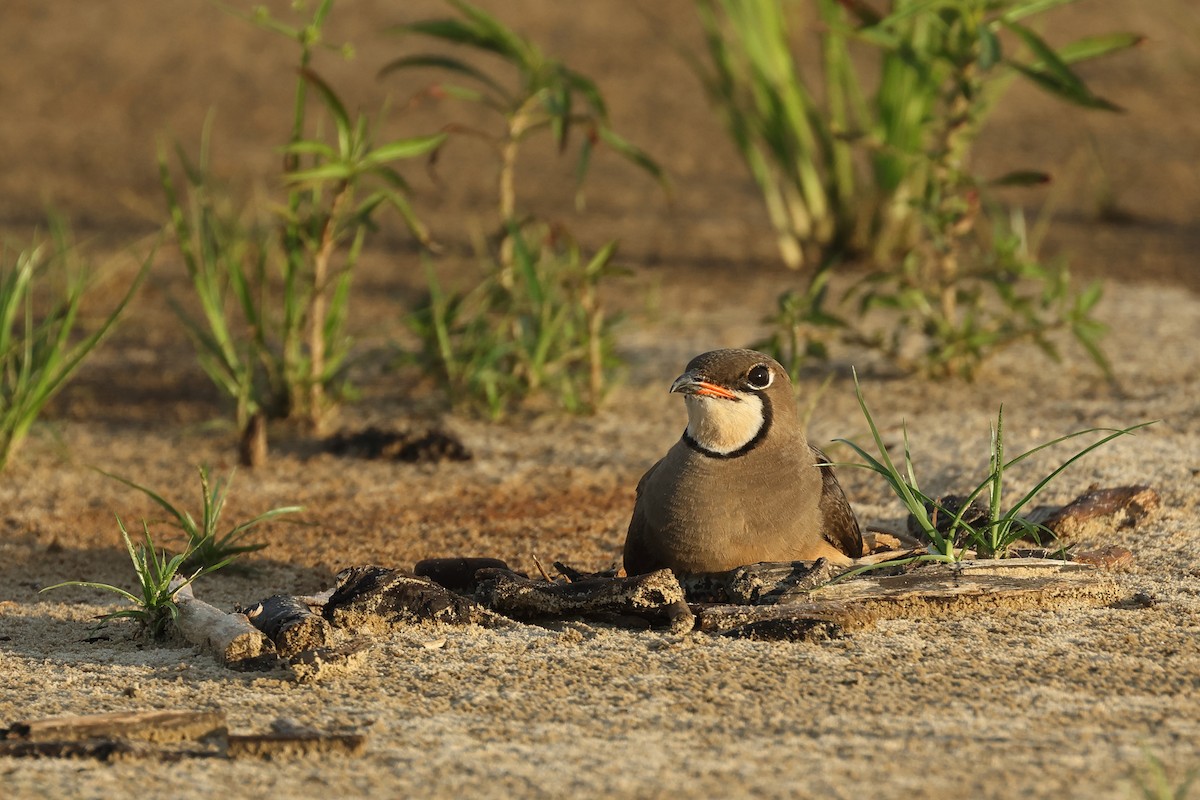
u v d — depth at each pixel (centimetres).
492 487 1264
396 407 1539
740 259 2111
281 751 673
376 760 664
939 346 1505
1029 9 1395
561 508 1197
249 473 1332
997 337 1476
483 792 624
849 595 852
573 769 645
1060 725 686
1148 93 3009
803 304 1411
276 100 2961
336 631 849
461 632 847
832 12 1997
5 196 2442
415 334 1742
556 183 2548
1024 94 3045
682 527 877
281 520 1184
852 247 2073
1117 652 788
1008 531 937
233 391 1436
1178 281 1930
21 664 822
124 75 3133
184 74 3128
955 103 1447
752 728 691
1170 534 1007
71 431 1483
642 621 861
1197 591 892
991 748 657
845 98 2762
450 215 2341
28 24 3419
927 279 1515
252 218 2120
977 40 1395
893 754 652
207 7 3491
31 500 1252
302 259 1470
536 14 3428
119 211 2361
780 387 880
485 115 2911
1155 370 1520
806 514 884
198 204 1516
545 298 1499
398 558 1076
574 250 1466
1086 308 1434
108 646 861
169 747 685
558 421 1460
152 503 1241
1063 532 1007
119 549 1112
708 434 874
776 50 2042
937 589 859
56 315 1397
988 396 1453
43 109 2956
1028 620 845
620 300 1903
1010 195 2439
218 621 835
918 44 1719
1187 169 2564
